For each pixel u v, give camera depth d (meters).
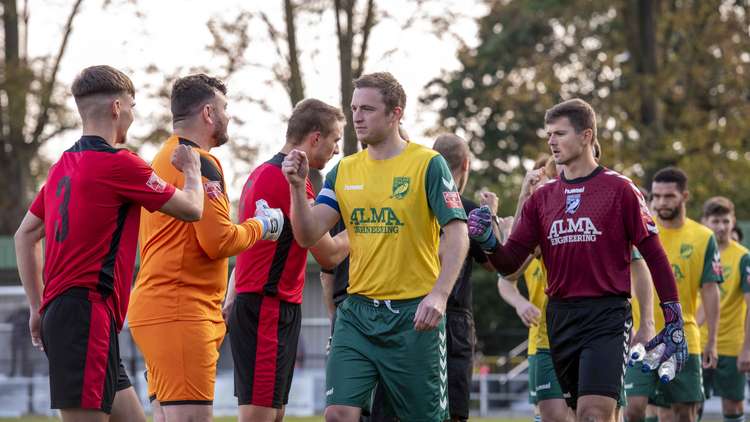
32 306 13.59
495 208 15.95
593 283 14.51
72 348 12.24
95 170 12.39
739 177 65.00
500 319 65.75
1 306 41.19
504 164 82.19
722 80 66.06
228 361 40.97
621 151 63.16
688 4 67.94
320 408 42.06
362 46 49.97
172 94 14.22
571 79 68.25
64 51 63.59
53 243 12.47
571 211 14.62
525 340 63.84
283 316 15.41
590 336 14.45
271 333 15.29
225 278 14.17
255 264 15.20
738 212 71.94
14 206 65.31
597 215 14.50
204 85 14.16
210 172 13.55
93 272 12.37
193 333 13.59
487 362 56.34
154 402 14.44
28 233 13.53
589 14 68.56
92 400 12.27
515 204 70.19
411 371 13.51
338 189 13.95
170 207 12.65
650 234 14.44
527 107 70.62
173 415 13.56
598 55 67.12
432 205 13.50
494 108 77.88
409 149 13.80
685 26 65.88
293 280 15.48
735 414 24.98
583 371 14.37
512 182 75.75
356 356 13.62
